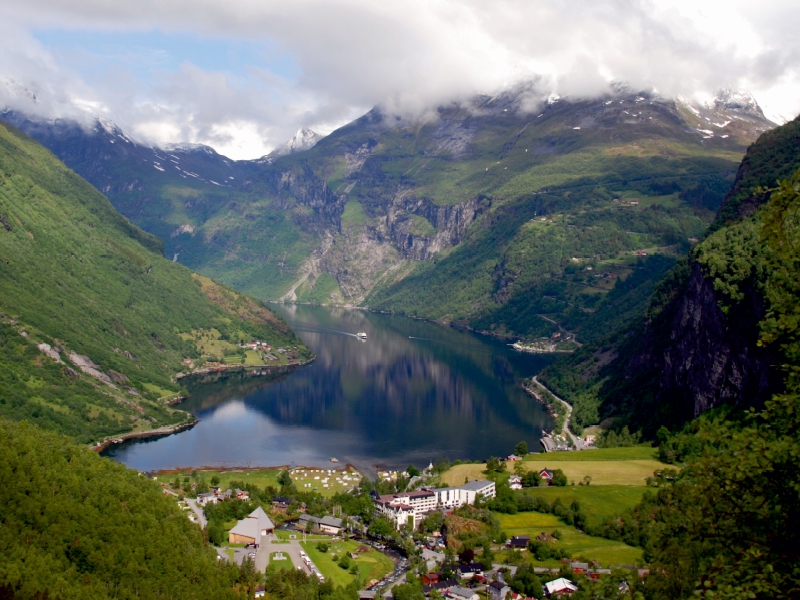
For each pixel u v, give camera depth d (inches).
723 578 2591.0
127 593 6692.9
